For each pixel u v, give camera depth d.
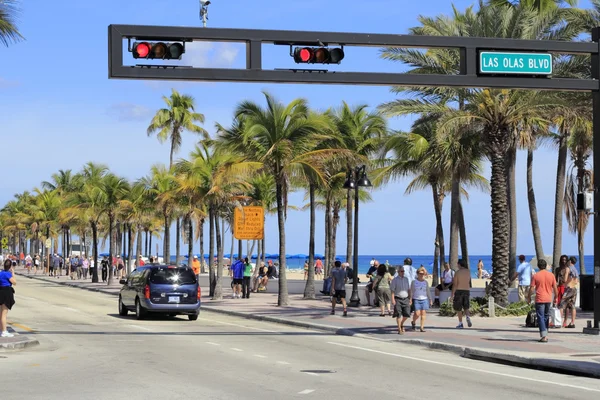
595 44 24.12
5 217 164.25
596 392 14.52
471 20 35.25
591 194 24.64
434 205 49.88
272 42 21.28
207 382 15.06
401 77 22.00
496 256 33.56
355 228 40.62
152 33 20.56
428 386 14.96
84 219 76.12
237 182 47.50
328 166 48.56
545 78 23.44
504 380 16.12
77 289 66.50
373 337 25.64
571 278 27.44
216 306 41.06
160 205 62.38
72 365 17.66
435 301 38.41
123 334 26.08
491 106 32.75
